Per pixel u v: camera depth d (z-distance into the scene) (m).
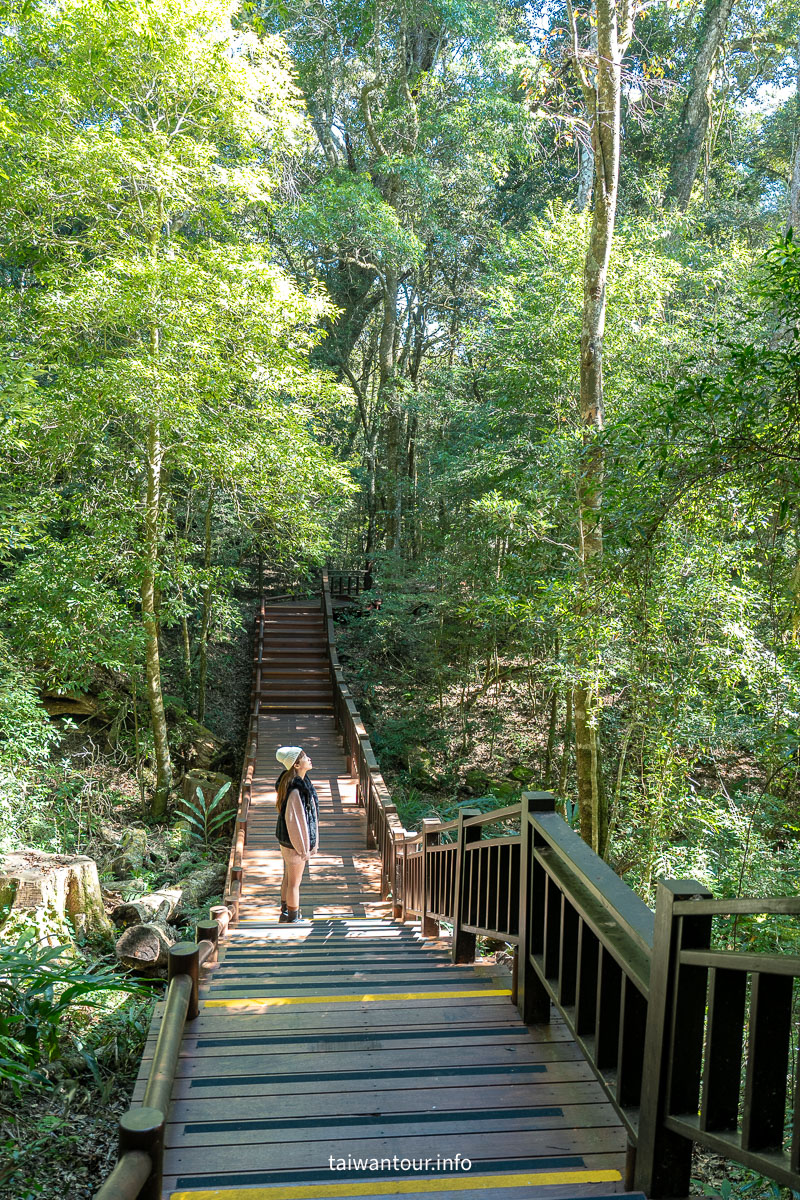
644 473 5.11
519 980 3.58
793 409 4.18
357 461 18.88
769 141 25.14
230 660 18.00
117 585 11.79
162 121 10.05
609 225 7.73
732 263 13.07
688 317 11.52
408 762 14.70
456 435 16.58
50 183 9.37
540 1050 3.19
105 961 6.14
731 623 7.07
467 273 21.50
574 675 7.28
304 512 11.01
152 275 8.77
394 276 19.44
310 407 11.70
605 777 10.50
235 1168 2.44
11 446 8.91
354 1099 2.83
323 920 7.27
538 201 21.28
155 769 11.34
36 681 10.59
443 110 18.16
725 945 6.39
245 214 14.72
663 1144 2.11
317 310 10.45
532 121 17.44
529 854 3.38
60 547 9.98
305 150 17.86
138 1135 1.81
